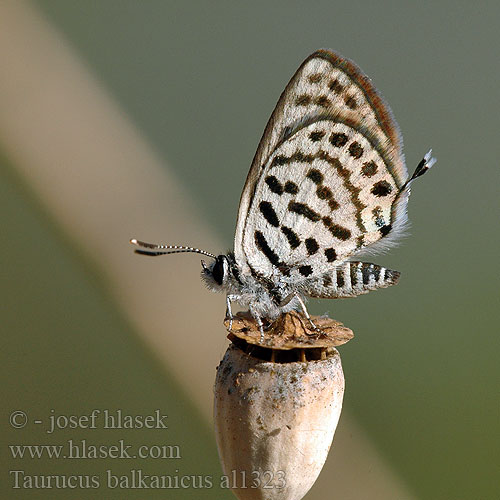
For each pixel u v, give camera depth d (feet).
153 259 0.63
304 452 0.62
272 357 0.62
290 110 0.63
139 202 0.63
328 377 0.62
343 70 0.63
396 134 0.63
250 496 0.62
